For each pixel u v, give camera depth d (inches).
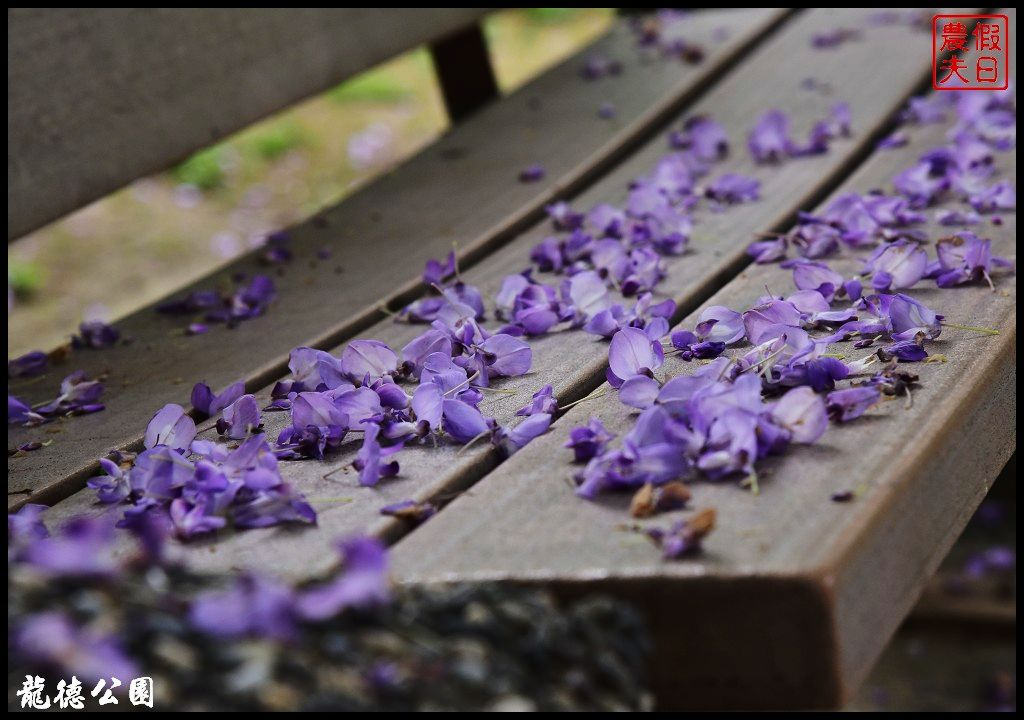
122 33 59.2
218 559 46.9
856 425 47.9
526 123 65.6
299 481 48.6
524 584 45.4
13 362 54.9
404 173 63.4
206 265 131.6
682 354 50.8
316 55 64.2
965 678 65.7
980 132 59.5
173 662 43.3
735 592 45.0
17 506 49.4
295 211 145.5
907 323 50.4
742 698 45.2
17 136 57.1
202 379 53.4
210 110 61.2
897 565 46.3
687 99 66.0
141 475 48.8
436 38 71.7
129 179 59.3
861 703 64.6
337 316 55.3
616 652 44.3
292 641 43.4
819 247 54.4
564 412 49.8
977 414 48.7
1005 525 77.2
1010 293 51.6
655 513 46.4
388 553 46.3
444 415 49.1
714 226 56.7
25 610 43.5
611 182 60.6
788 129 62.1
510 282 53.7
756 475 46.9
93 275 130.0
